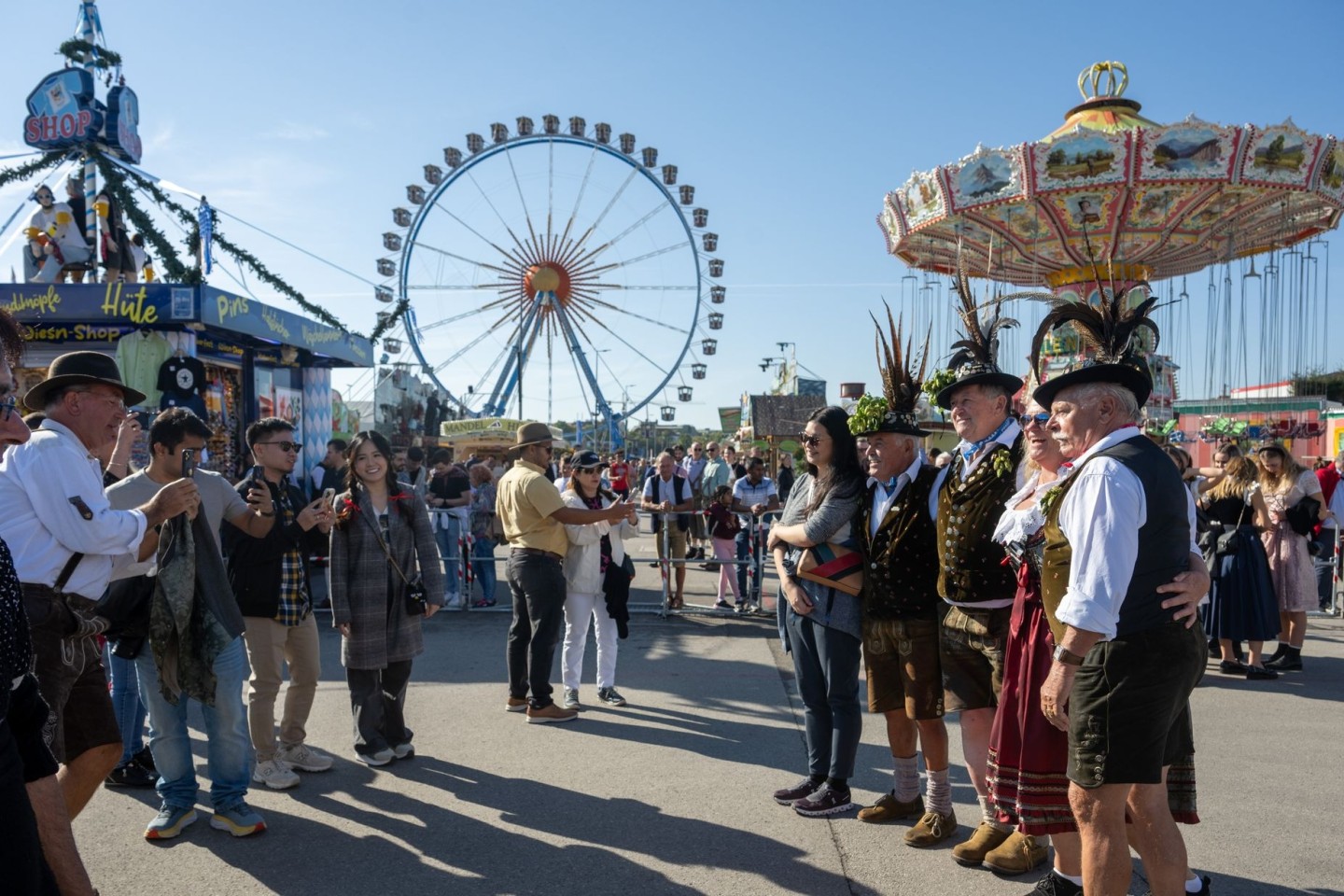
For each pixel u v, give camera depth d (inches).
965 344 147.5
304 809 170.2
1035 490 127.3
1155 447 109.9
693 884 139.3
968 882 139.4
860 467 163.3
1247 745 206.8
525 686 235.0
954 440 581.6
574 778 185.9
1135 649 104.0
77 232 432.1
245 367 485.7
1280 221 571.5
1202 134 472.7
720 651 308.8
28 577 115.3
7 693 77.6
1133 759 103.7
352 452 195.2
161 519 131.5
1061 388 115.6
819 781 171.2
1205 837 154.8
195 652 154.6
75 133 422.0
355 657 191.0
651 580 491.5
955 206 527.8
